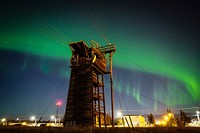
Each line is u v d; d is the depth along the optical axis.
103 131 10.88
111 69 29.47
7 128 11.59
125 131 10.94
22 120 37.97
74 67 26.25
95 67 26.11
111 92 28.12
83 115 22.62
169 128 11.81
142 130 11.11
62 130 11.01
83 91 24.12
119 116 36.00
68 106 24.03
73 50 27.28
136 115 48.47
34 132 10.52
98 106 24.66
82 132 10.47
